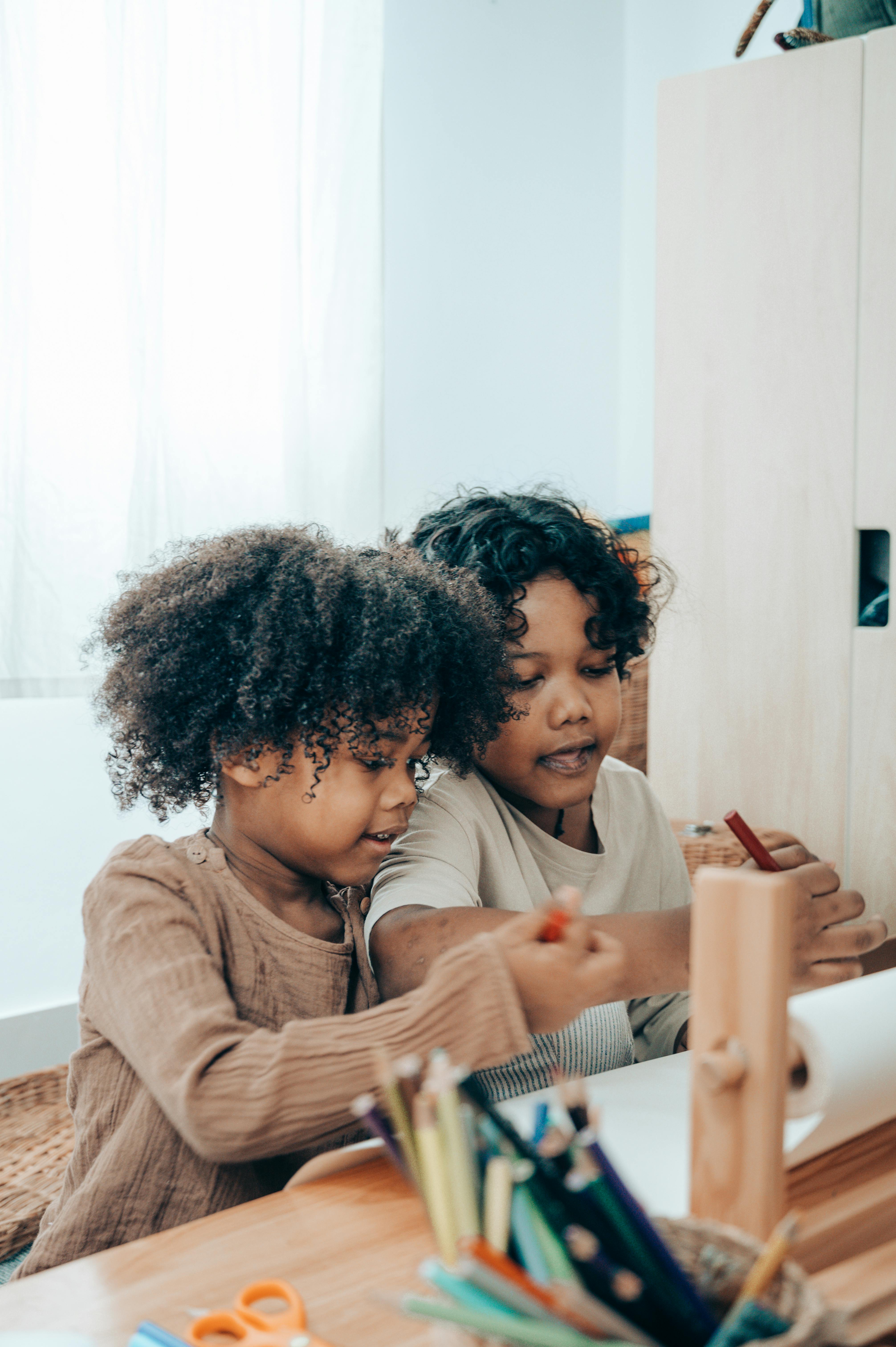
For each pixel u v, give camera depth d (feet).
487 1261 0.95
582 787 2.85
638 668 5.75
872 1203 1.47
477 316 7.71
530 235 7.97
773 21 7.20
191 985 1.95
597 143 8.26
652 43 8.12
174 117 5.82
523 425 8.04
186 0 5.80
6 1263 3.74
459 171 7.54
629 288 8.34
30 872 5.76
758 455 4.32
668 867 3.29
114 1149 2.10
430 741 2.57
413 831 2.66
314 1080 1.69
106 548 5.58
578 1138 1.04
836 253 4.09
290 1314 1.35
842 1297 1.26
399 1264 1.49
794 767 4.31
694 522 4.48
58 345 5.41
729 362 4.36
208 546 2.46
